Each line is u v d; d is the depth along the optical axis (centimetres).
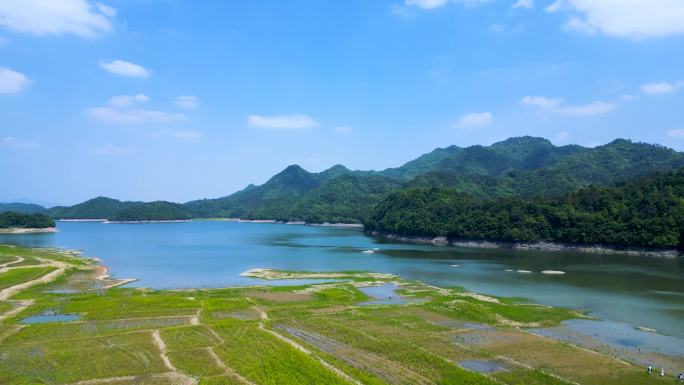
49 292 8700
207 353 5091
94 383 4278
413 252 16300
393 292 8894
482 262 13338
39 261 12825
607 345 5559
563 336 5919
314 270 12056
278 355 4997
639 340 5766
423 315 6881
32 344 5347
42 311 6981
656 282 9769
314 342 5556
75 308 7150
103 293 8544
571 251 16125
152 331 5916
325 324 6284
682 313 7125
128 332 5862
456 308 7219
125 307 7231
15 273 10431
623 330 6203
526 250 16712
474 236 18712
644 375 4550
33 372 4506
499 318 6731
